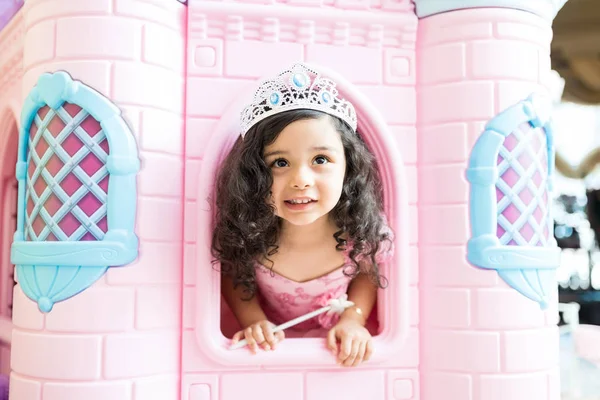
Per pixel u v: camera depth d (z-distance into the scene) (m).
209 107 0.97
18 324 0.91
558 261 1.03
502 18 0.99
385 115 1.02
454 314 0.97
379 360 0.97
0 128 1.27
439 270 0.99
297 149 0.88
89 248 0.86
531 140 1.00
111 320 0.87
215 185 0.95
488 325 0.96
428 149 1.01
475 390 0.96
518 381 0.96
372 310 1.09
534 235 0.99
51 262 0.87
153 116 0.91
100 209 0.88
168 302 0.92
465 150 0.98
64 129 0.89
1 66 1.24
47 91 0.89
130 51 0.90
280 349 0.94
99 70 0.89
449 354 0.97
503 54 0.99
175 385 0.93
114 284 0.87
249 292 1.02
